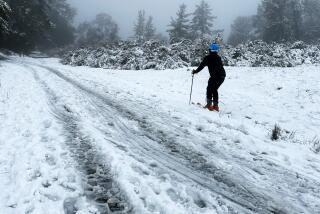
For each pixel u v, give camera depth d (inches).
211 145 237.6
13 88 407.5
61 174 165.5
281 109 404.2
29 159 182.4
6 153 192.2
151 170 177.8
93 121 272.5
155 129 264.8
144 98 401.4
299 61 857.5
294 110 397.4
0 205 136.6
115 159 185.9
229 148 234.8
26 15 1622.8
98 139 220.5
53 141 214.1
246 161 212.1
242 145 243.9
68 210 135.6
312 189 178.1
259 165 207.3
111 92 424.8
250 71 660.7
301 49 951.0
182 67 861.8
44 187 152.2
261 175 191.5
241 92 500.1
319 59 867.4
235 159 213.9
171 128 271.3
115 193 152.0
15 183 155.4
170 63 880.9
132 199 145.5
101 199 146.4
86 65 1176.2
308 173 202.1
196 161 203.2
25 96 358.3
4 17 922.7
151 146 222.8
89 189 154.3
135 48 1062.4
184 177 175.0
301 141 278.8
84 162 184.1
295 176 194.7
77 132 238.1
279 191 171.6
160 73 718.5
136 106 346.9
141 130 259.6
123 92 432.8
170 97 430.9
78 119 274.7
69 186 154.0
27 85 440.1
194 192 158.4
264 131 294.5
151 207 140.8
